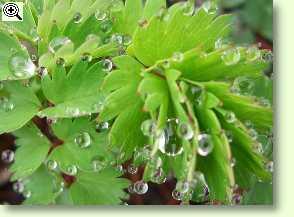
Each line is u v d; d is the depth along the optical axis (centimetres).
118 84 14
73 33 15
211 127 13
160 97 13
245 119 14
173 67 14
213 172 14
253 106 13
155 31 14
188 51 14
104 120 14
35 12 15
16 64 15
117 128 14
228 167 13
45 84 15
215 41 14
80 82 15
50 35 15
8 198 19
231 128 14
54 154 15
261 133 15
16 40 15
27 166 15
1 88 15
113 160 15
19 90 15
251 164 14
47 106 15
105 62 15
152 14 15
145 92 13
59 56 14
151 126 14
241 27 20
